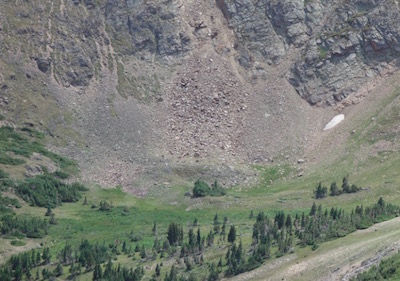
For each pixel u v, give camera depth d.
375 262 131.12
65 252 165.12
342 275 132.62
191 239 162.62
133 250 168.88
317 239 150.25
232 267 147.00
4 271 157.12
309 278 136.75
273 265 145.25
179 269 153.62
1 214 185.88
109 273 153.12
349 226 153.12
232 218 187.12
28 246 174.12
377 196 185.88
